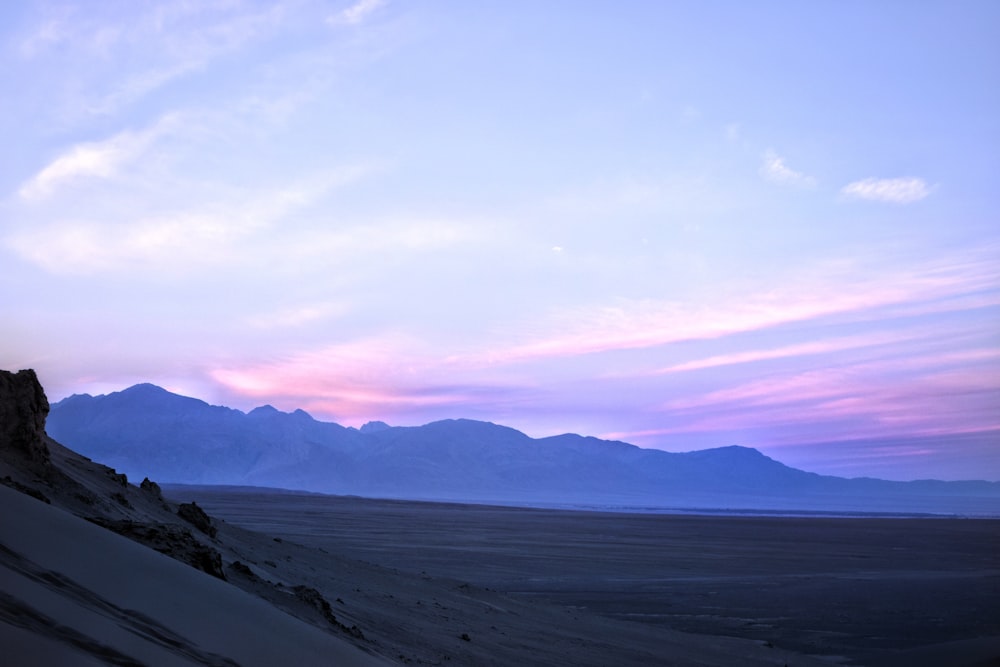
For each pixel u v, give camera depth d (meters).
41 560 8.13
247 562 18.89
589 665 21.25
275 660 8.50
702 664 24.77
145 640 7.16
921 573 59.22
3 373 15.54
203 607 8.89
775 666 26.05
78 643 6.29
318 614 15.49
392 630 18.80
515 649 21.20
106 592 8.10
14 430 15.20
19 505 9.37
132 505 18.28
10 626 5.77
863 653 29.52
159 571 9.42
